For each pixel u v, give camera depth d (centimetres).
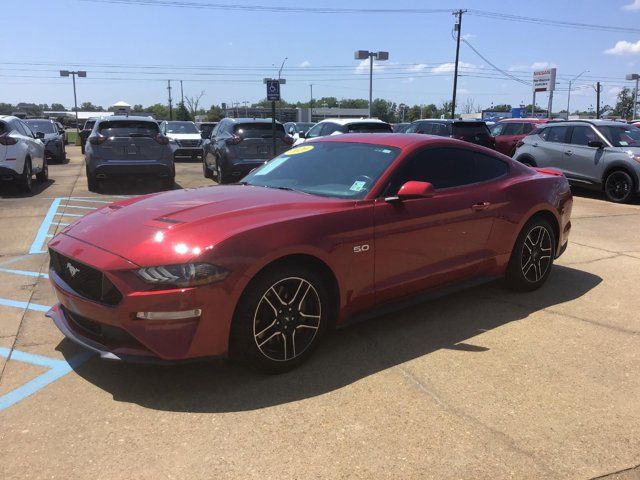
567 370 368
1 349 391
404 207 403
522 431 297
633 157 1111
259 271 329
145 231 336
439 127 1580
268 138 1252
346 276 372
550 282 566
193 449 279
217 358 324
